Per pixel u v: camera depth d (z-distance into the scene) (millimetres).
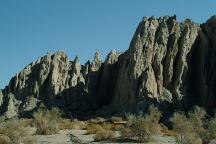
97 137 40250
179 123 36656
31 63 149875
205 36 109188
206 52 107500
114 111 109062
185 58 107375
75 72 140750
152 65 109312
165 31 113625
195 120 46094
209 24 112125
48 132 49875
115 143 37219
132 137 40781
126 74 110500
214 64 105375
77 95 134750
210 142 36031
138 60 110125
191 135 31438
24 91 142375
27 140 34688
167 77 106312
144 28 115188
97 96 134000
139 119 41094
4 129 34875
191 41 110000
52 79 137500
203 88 102688
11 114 131875
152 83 104438
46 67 143500
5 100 142125
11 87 147125
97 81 137375
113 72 134625
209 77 104625
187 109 98000
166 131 54219
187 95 102875
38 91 138750
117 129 55938
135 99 105062
